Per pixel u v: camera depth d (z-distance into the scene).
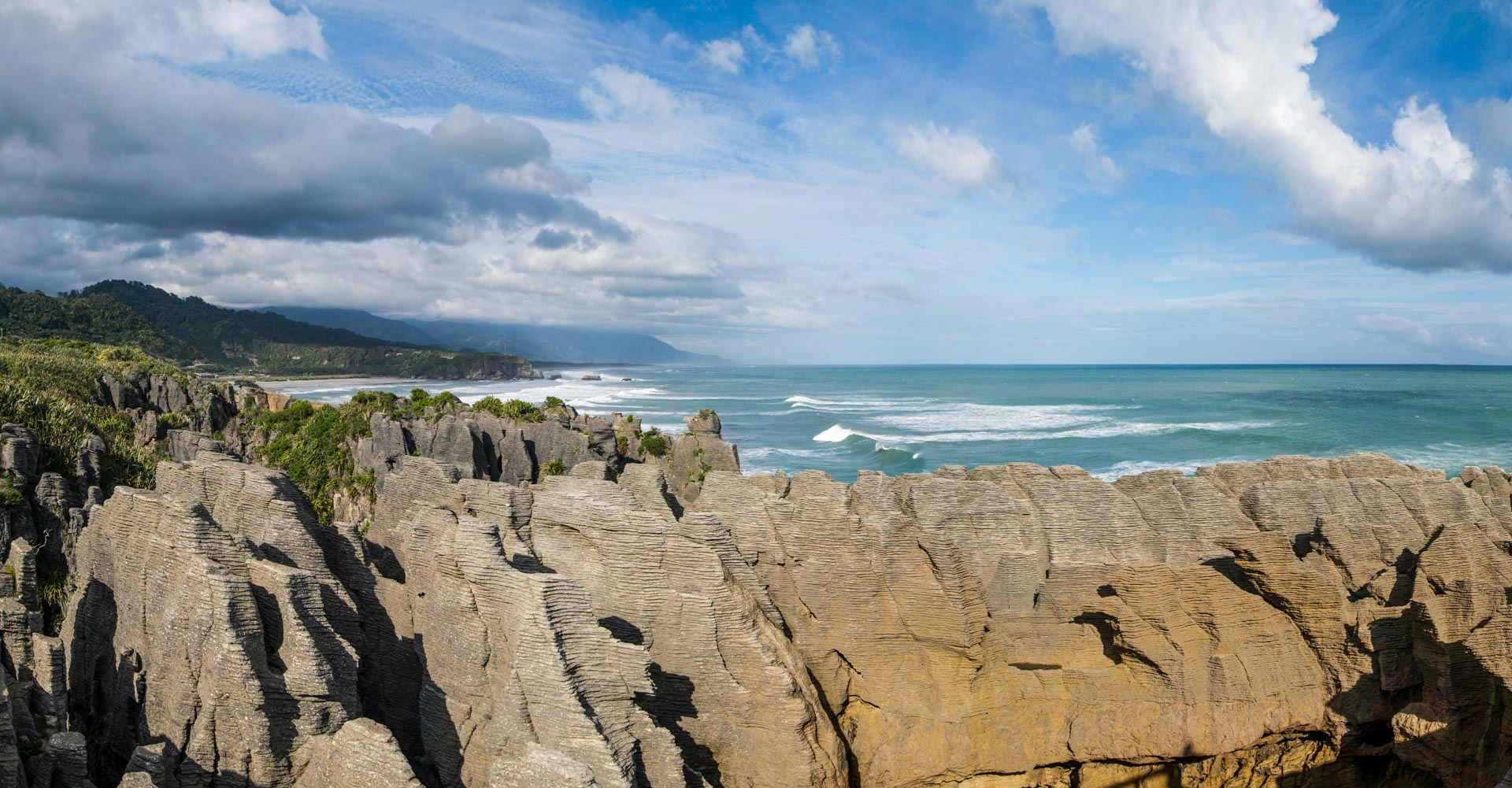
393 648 12.44
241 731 9.62
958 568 13.00
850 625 13.09
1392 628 12.57
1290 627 13.10
